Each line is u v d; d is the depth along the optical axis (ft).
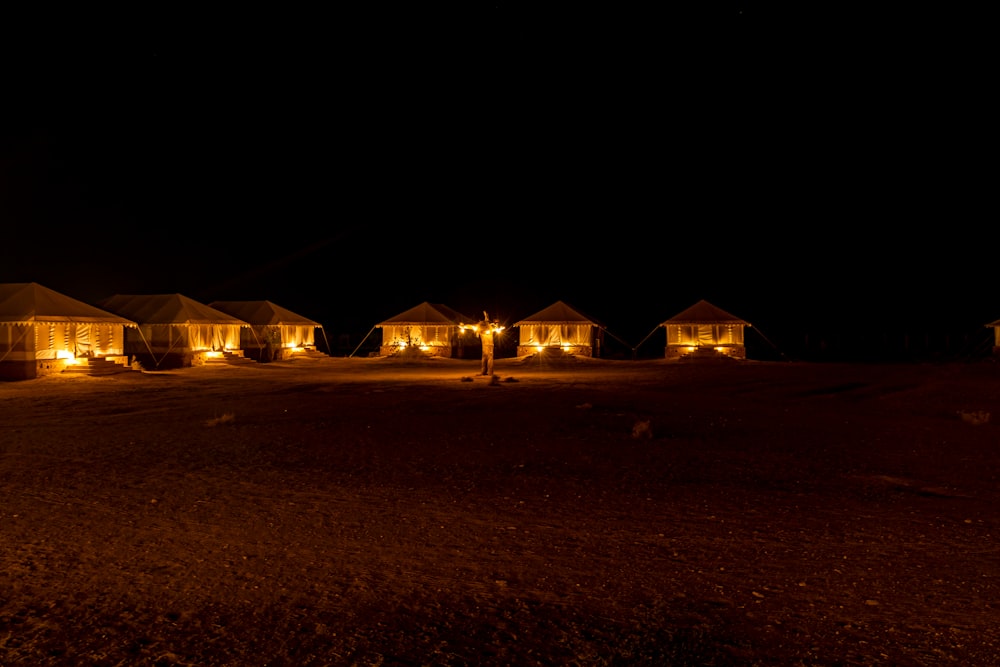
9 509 28.71
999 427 52.75
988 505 29.76
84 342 106.63
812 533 25.44
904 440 47.01
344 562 22.00
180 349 125.49
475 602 18.62
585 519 27.43
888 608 18.17
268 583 20.03
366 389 86.63
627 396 76.59
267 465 38.58
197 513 28.19
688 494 31.78
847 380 97.14
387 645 15.93
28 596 18.97
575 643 16.05
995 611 17.92
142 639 16.25
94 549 23.25
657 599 18.84
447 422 55.83
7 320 94.68
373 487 33.14
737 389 85.15
